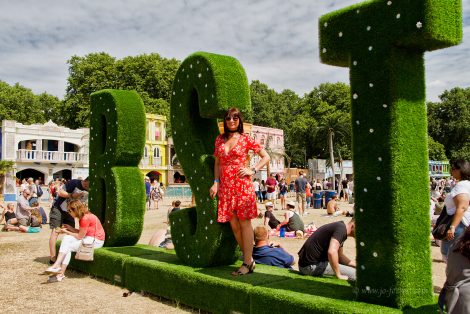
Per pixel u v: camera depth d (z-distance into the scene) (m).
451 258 3.07
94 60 47.53
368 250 3.79
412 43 3.65
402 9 3.59
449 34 3.57
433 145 53.75
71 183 8.20
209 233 5.44
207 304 4.84
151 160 44.72
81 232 6.89
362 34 3.92
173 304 5.38
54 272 6.60
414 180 3.73
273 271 5.25
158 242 8.43
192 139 5.94
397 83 3.70
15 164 37.19
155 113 45.25
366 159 3.86
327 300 3.81
